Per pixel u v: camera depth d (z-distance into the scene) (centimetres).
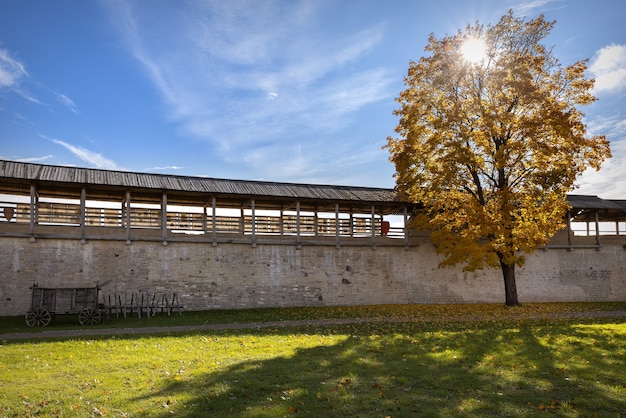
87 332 1641
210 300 2505
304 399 821
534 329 1648
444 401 823
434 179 2470
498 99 2450
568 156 2280
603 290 3269
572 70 2411
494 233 2386
